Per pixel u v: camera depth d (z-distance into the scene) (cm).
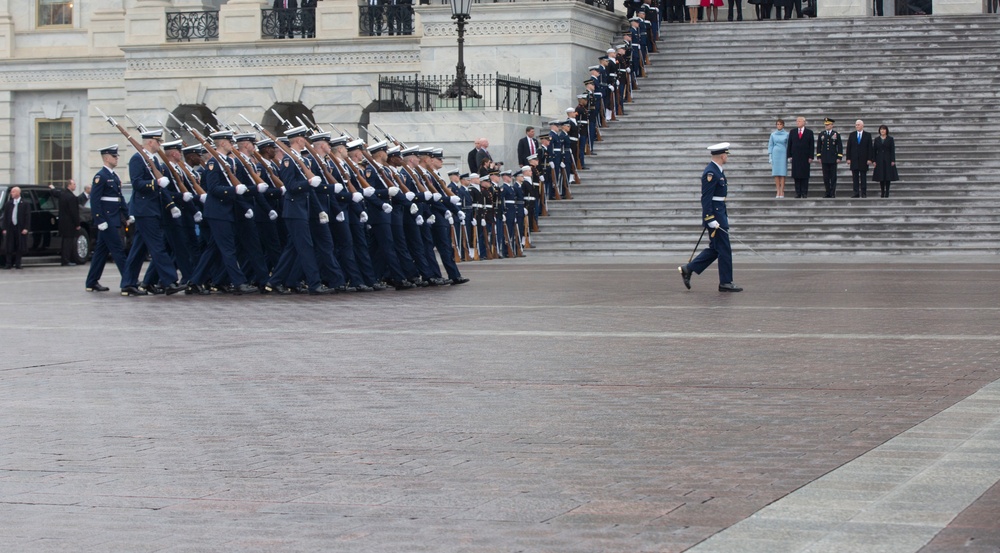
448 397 1220
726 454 945
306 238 2484
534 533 748
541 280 2761
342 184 2531
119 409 1182
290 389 1283
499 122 4094
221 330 1842
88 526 784
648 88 4494
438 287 2634
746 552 693
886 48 4541
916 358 1433
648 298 2261
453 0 4181
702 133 4203
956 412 1088
